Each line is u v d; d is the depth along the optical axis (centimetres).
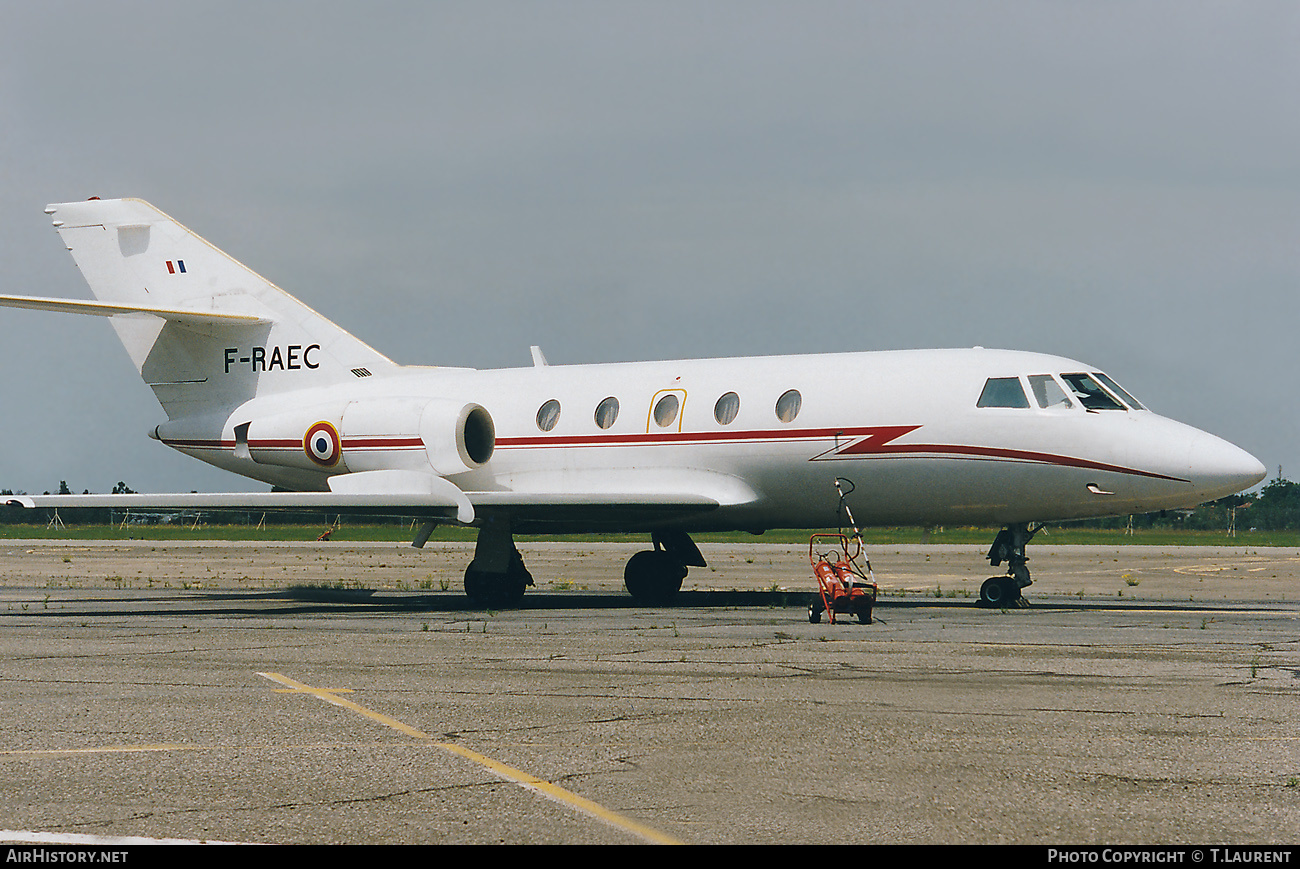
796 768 2034
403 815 1772
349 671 3159
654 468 5753
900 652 3497
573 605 5741
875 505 5391
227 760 2106
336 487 6003
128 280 7019
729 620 4625
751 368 5703
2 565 10056
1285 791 1883
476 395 6319
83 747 2211
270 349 6825
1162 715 2473
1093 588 7138
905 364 5353
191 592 6862
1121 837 1662
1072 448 4978
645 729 2353
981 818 1753
